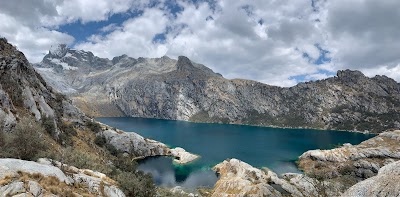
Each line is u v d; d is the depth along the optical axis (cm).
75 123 13838
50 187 3400
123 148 16538
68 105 14700
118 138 16562
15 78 9712
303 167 16562
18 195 3012
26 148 5444
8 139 5338
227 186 11194
